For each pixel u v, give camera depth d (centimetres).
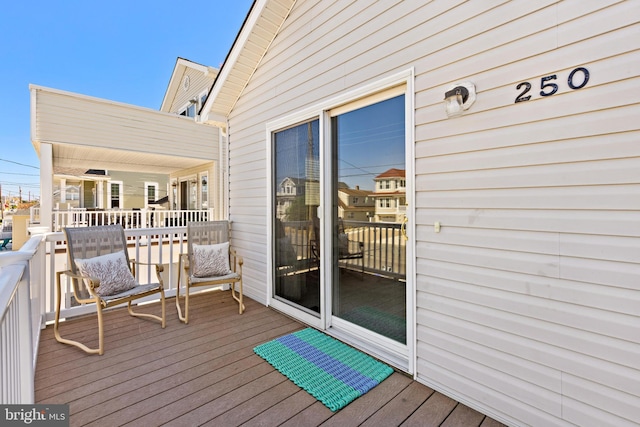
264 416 175
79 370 220
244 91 399
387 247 241
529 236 164
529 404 164
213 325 303
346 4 262
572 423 151
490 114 177
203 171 958
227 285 433
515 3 168
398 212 233
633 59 135
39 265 281
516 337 169
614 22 140
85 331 287
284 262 340
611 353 141
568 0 151
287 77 327
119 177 1331
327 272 287
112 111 686
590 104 146
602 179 143
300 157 316
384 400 191
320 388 199
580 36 148
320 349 252
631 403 136
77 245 291
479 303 182
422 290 209
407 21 217
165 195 1423
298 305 320
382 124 243
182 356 240
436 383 201
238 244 418
